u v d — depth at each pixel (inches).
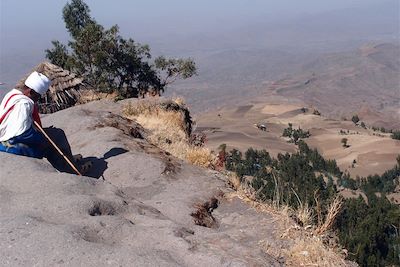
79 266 157.8
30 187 216.5
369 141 6914.4
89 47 943.0
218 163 361.4
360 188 4845.0
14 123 243.3
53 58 995.9
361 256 1560.0
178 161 331.9
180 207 243.6
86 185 226.8
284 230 220.1
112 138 335.6
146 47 1027.9
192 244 185.9
